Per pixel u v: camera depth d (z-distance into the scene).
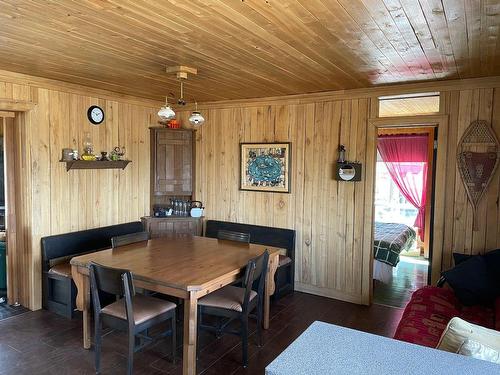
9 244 4.04
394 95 4.00
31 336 3.39
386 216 7.34
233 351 3.18
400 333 2.65
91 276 2.75
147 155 5.19
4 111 3.78
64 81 3.99
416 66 3.21
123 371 2.84
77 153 4.25
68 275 3.71
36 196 3.92
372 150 4.16
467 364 1.16
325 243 4.50
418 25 2.28
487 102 3.58
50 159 4.04
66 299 3.81
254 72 3.49
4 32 2.48
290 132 4.66
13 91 3.70
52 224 4.09
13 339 3.33
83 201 4.40
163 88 4.33
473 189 3.65
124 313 2.72
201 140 5.32
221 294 3.17
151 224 5.01
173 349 2.96
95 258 3.14
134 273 2.72
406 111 5.63
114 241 3.58
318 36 2.49
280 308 4.15
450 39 2.52
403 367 1.13
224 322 3.76
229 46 2.72
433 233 3.84
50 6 2.06
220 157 5.18
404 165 7.02
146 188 5.21
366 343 1.29
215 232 5.12
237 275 2.90
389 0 1.94
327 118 4.41
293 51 2.83
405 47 2.70
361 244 4.28
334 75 3.58
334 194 4.42
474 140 3.63
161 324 3.69
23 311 3.94
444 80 3.72
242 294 3.17
